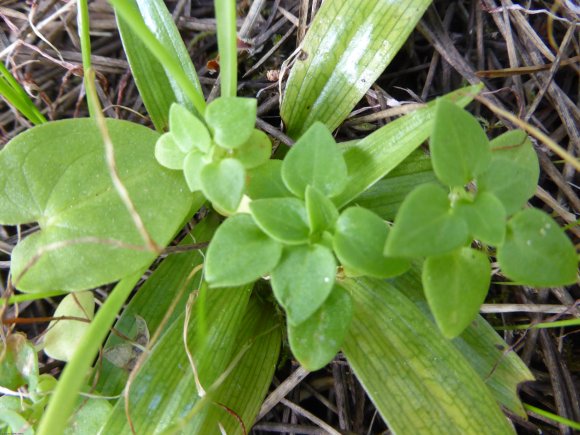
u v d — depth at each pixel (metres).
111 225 0.09
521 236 0.08
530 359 0.12
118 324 0.11
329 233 0.08
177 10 0.14
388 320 0.10
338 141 0.13
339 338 0.08
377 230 0.08
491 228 0.07
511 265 0.08
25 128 0.14
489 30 0.14
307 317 0.08
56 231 0.09
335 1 0.11
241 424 0.10
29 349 0.10
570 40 0.13
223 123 0.08
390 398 0.09
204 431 0.09
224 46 0.09
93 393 0.10
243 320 0.11
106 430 0.09
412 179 0.11
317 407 0.12
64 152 0.10
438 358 0.09
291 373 0.12
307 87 0.11
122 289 0.08
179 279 0.11
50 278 0.09
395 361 0.09
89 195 0.09
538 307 0.11
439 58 0.14
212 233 0.11
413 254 0.07
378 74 0.11
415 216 0.07
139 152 0.10
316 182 0.08
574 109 0.13
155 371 0.09
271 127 0.12
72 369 0.07
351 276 0.10
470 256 0.08
